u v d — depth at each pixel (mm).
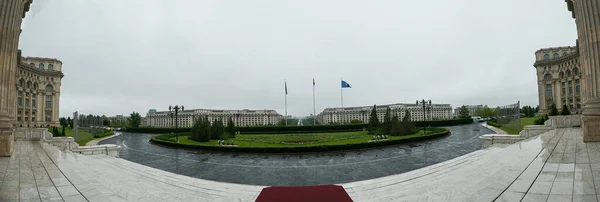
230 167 18000
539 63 71250
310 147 24344
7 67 12414
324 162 19156
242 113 152500
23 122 65750
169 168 17906
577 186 5492
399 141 28500
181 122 140500
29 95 68188
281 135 44500
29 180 7531
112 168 10680
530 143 12805
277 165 18406
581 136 13891
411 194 6406
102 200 5883
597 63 11742
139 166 12188
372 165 17578
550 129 18797
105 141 39875
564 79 65875
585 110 12078
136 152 26594
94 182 7582
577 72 61688
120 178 8656
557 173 6602
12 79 12828
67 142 17891
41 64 75000
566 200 4758
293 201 7062
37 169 9156
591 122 11570
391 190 7309
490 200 5141
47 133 22844
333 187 8445
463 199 5418
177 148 29812
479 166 8844
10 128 12305
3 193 6238
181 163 19844
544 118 37469
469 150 22969
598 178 5973
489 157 10547
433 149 24109
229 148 25609
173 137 42188
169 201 6262
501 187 5930
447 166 10109
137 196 6461
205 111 141000
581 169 6812
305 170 16500
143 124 176125
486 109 120500
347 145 25109
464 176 7617
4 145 11969
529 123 42625
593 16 11984
